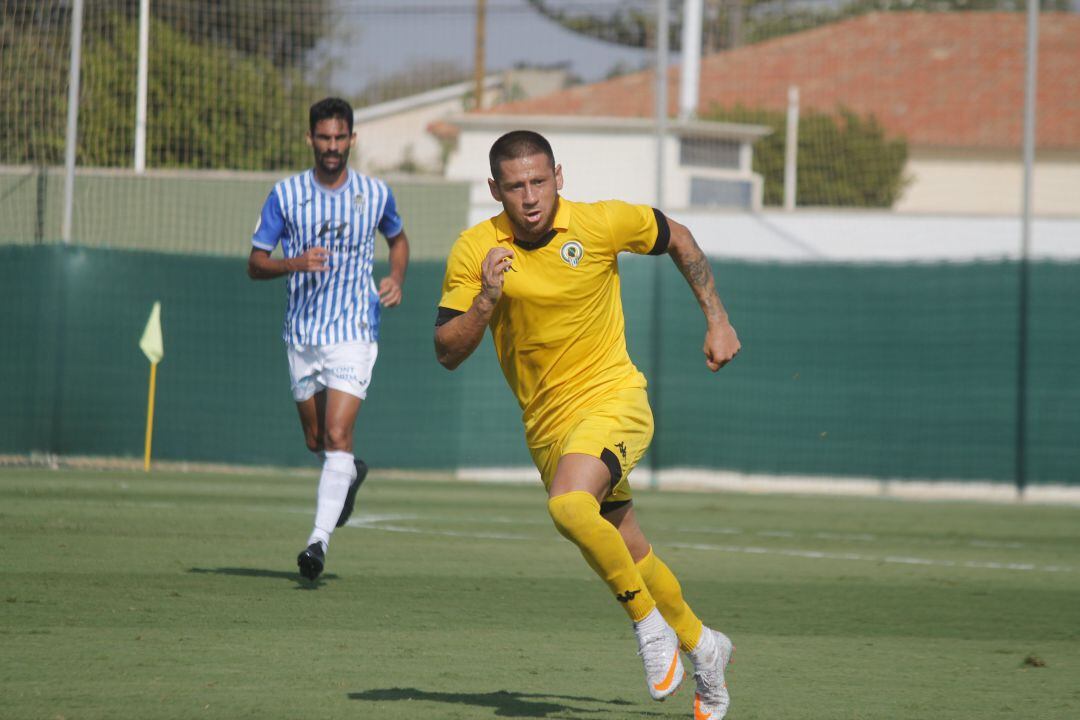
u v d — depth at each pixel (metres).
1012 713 11.68
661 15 41.94
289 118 47.78
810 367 41.19
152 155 45.25
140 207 43.03
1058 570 23.33
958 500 39.31
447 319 11.39
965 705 12.00
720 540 27.03
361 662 13.00
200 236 43.31
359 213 19.08
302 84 47.97
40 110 43.69
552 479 11.80
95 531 23.89
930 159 72.94
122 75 44.44
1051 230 42.69
